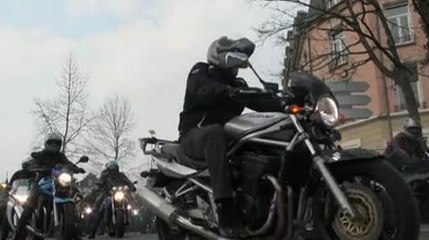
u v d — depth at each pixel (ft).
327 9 69.46
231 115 15.83
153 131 18.49
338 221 12.66
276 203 13.51
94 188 53.16
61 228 26.71
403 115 105.09
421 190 27.32
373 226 11.98
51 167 28.81
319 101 13.46
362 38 69.00
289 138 13.75
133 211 54.29
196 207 16.24
